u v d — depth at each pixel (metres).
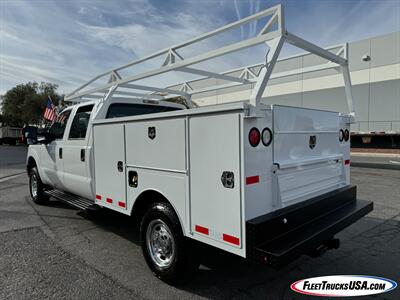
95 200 4.23
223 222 2.44
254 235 2.25
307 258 3.71
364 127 19.73
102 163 3.95
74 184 4.79
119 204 3.68
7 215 5.66
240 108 2.26
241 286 3.03
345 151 3.72
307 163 2.94
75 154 4.61
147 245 3.26
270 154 2.54
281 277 3.22
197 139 2.60
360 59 19.66
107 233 4.64
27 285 3.04
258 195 2.42
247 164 2.31
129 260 3.65
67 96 5.99
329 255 3.79
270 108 2.52
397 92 18.27
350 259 3.67
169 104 5.55
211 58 3.03
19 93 49.78
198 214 2.64
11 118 52.84
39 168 6.11
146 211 3.34
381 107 18.97
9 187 8.84
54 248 4.02
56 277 3.21
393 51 18.33
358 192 7.51
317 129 3.17
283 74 4.27
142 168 3.24
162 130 2.95
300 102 22.30
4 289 2.96
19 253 3.85
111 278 3.19
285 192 2.69
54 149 5.34
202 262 3.46
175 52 3.60
